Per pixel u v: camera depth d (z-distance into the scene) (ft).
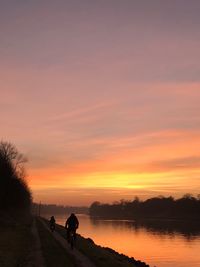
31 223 240.32
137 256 168.45
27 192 467.11
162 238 267.59
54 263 65.62
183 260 159.74
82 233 305.94
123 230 363.15
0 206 272.31
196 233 325.01
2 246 94.48
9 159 325.21
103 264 65.05
